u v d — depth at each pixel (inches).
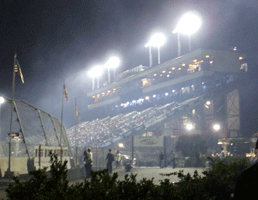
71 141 5969.5
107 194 370.3
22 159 1683.1
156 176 1834.4
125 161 3275.1
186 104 5423.2
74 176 1973.4
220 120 5910.4
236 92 5935.0
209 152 4271.7
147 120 5585.6
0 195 1042.1
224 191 558.3
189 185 503.5
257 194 268.4
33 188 390.0
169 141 4271.7
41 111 2053.4
